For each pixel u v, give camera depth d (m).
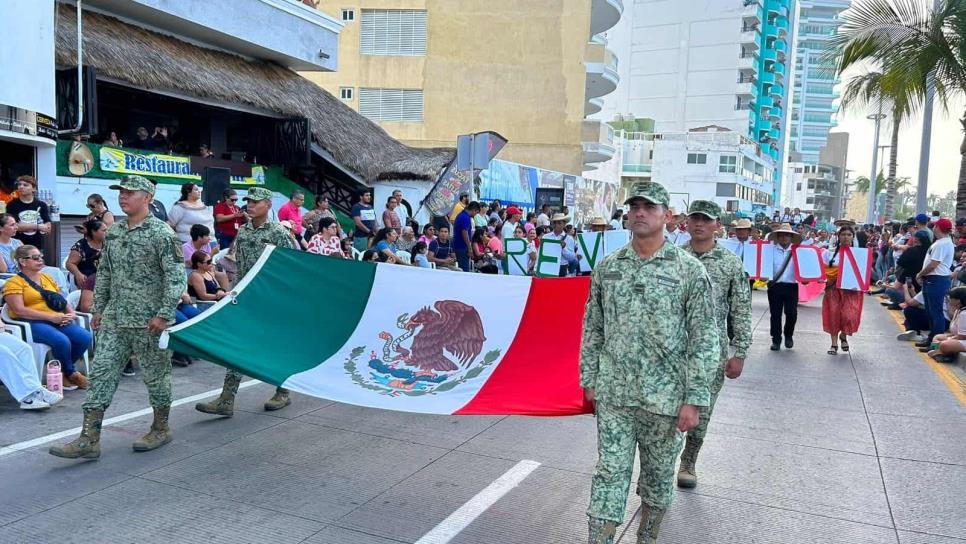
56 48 11.11
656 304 3.48
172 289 5.20
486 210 18.28
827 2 164.25
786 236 10.70
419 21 31.78
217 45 16.98
